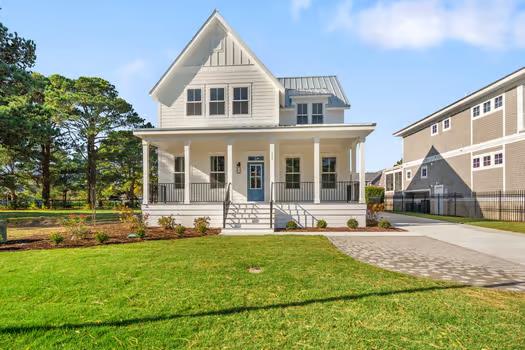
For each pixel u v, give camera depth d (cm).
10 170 2869
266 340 313
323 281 507
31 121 1464
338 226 1309
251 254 715
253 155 1579
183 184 1584
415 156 2778
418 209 2686
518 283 520
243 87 1509
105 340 312
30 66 1744
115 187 3428
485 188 1884
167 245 841
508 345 306
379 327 343
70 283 493
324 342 310
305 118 1611
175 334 325
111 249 779
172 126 1522
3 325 346
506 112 1728
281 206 1328
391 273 568
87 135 2797
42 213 2180
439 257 726
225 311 383
